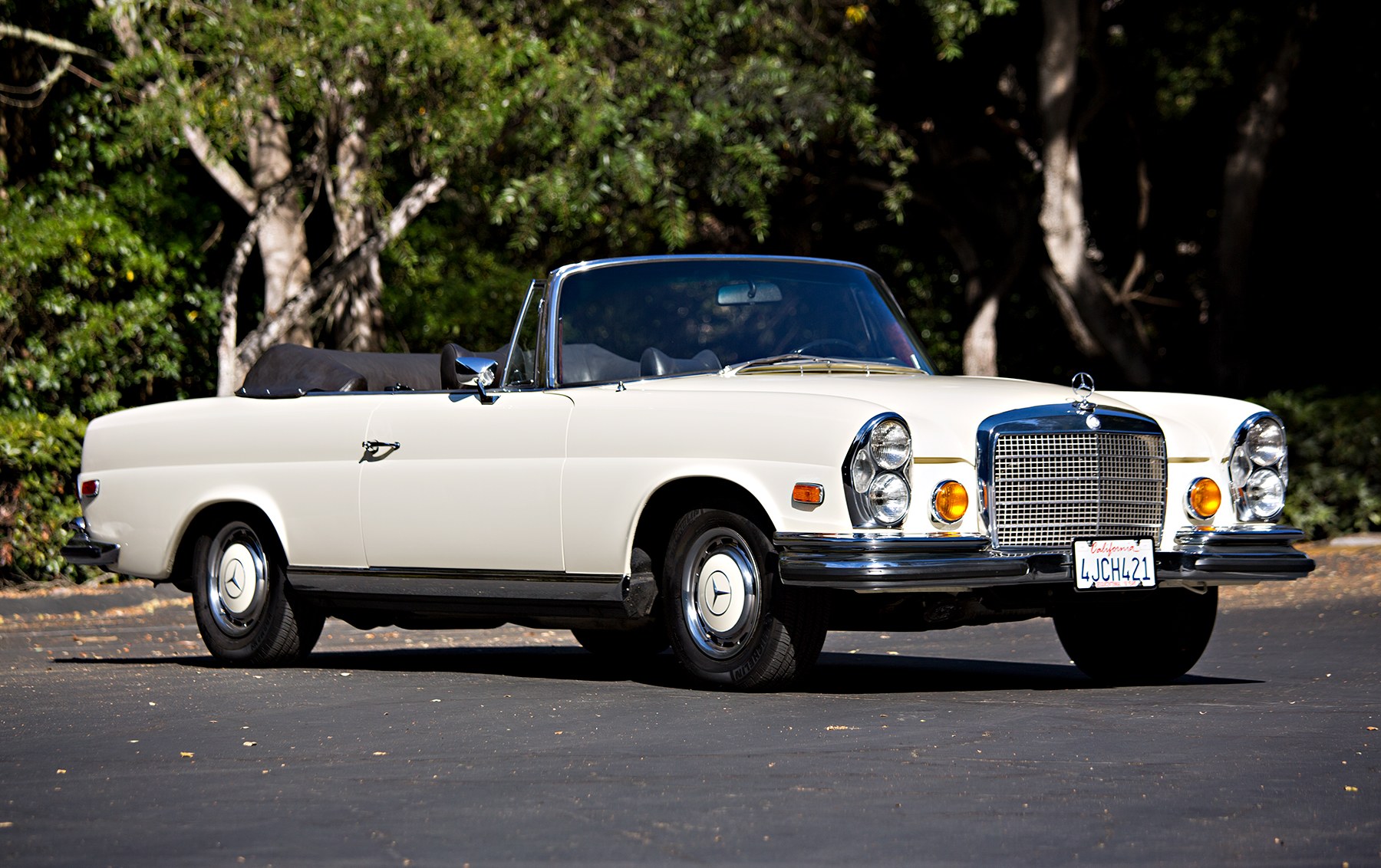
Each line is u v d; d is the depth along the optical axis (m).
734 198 61.00
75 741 19.55
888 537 21.34
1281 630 33.47
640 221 67.19
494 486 24.55
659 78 56.59
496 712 21.48
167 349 57.94
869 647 32.94
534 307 25.58
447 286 69.25
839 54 61.59
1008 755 17.67
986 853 13.39
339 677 26.39
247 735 19.88
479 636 36.91
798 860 13.21
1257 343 76.06
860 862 13.16
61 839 14.25
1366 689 23.61
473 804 15.44
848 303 26.19
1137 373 67.12
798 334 25.39
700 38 57.38
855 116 61.25
